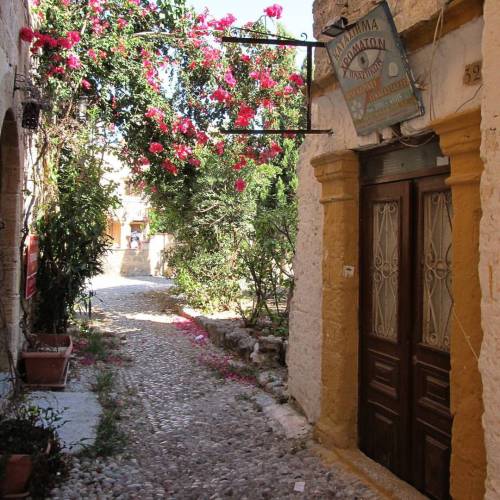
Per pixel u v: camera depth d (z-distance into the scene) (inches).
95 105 371.6
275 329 366.9
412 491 153.9
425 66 139.2
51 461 163.0
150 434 212.2
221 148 428.5
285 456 186.4
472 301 121.9
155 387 278.4
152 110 377.7
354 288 182.9
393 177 165.6
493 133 107.5
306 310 214.4
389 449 167.6
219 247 485.1
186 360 338.0
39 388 254.5
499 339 106.5
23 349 279.4
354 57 156.7
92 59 343.0
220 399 258.4
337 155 179.9
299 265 221.9
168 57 407.2
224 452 193.9
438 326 149.1
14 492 150.9
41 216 314.8
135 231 1096.8
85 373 293.7
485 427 110.0
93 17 353.4
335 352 184.7
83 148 348.8
